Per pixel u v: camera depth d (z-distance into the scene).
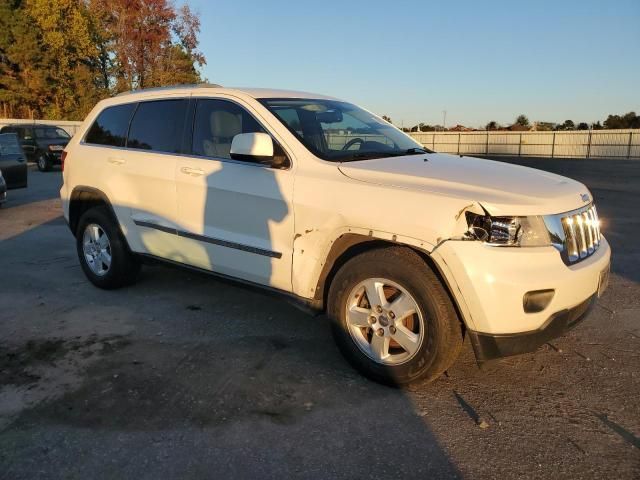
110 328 4.48
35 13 40.94
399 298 3.35
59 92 43.28
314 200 3.62
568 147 35.78
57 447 2.87
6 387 3.50
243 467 2.71
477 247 3.03
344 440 2.93
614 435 2.98
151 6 41.28
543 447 2.87
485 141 39.03
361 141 4.32
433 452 2.83
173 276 5.93
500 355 3.12
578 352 4.01
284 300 3.94
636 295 5.25
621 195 13.20
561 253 3.18
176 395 3.39
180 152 4.61
